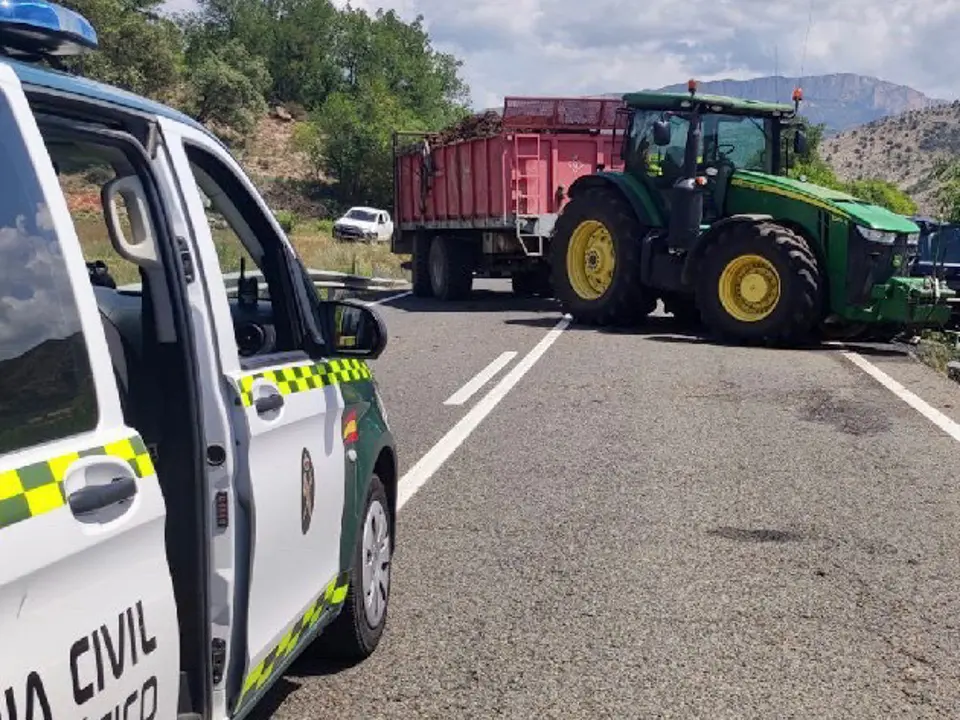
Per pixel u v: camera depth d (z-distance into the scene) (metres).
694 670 5.01
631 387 11.69
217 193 4.23
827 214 14.59
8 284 2.62
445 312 19.72
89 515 2.64
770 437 9.45
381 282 17.98
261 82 88.94
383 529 5.27
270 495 3.74
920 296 14.08
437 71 102.44
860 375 12.51
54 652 2.47
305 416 4.13
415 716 4.56
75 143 3.26
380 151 69.88
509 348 14.70
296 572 4.04
